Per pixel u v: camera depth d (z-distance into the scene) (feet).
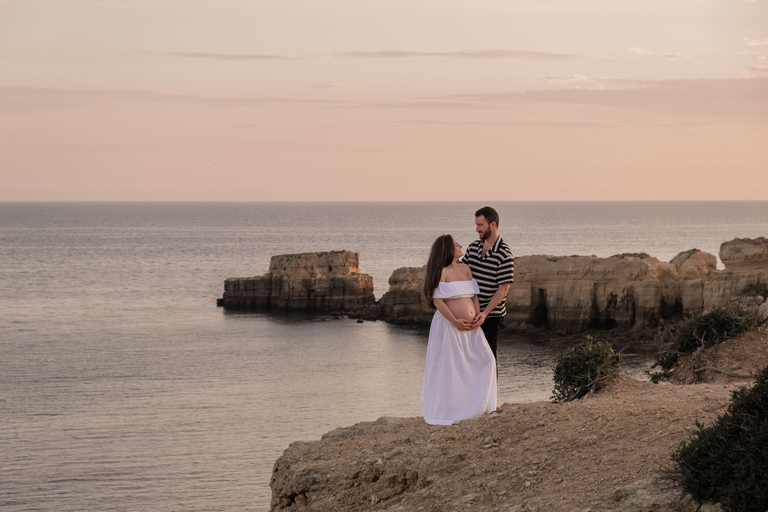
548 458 25.34
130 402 152.66
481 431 28.94
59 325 257.34
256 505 99.30
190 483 107.04
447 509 24.35
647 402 28.48
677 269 207.72
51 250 615.98
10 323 261.44
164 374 179.01
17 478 109.40
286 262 291.79
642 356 172.86
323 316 272.92
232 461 116.26
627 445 24.68
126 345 218.38
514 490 24.11
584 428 26.84
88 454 119.75
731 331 40.55
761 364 36.78
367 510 26.94
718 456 20.62
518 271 217.56
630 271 204.64
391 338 225.97
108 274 436.76
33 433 131.03
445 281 30.81
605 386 32.50
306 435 129.70
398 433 32.60
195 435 129.90
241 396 157.38
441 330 31.37
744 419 21.48
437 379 31.42
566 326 210.18
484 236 32.35
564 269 212.23
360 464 29.04
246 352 206.80
